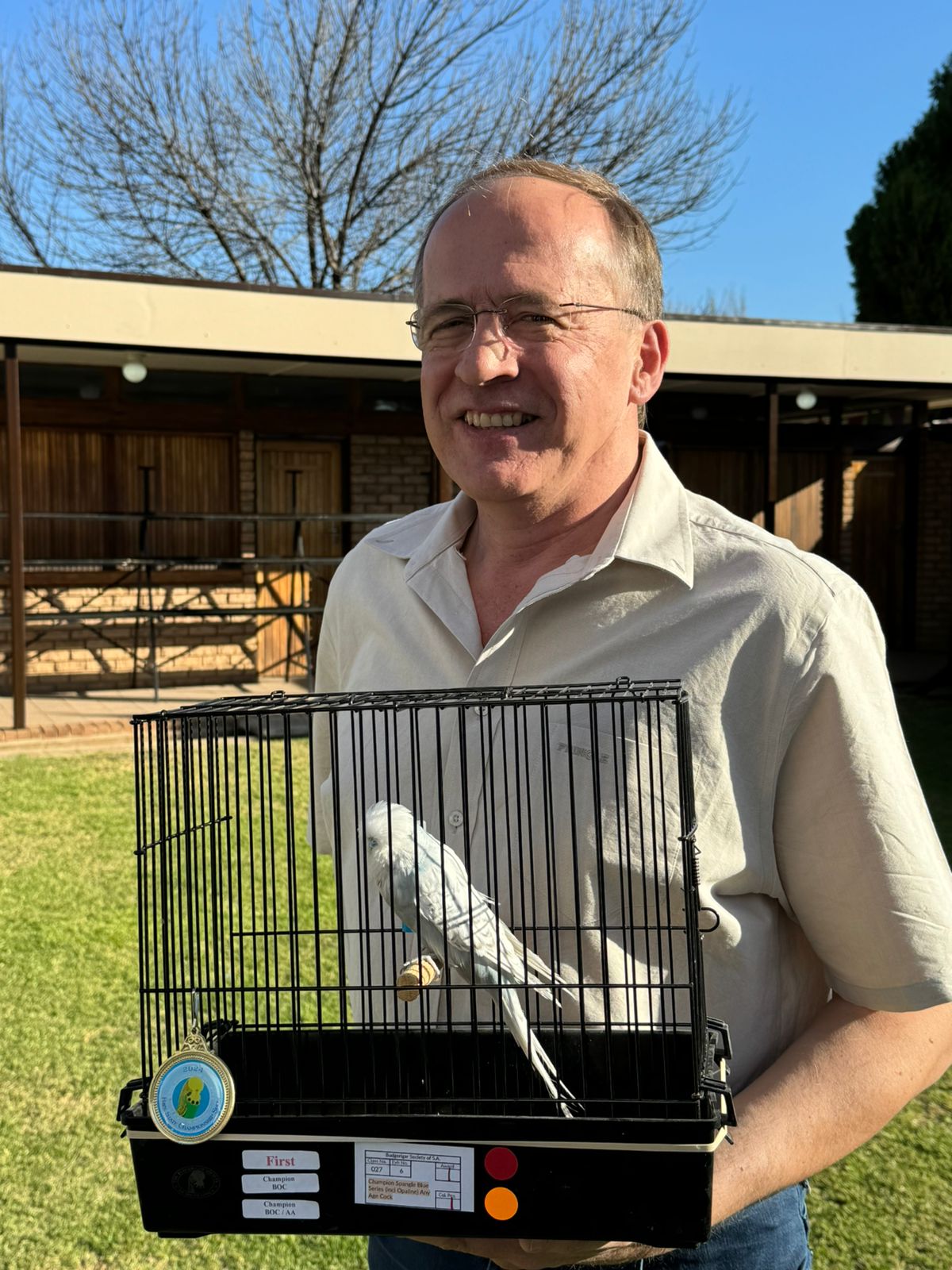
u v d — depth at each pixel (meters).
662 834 1.48
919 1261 3.01
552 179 1.64
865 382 10.80
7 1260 3.07
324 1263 3.12
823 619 1.49
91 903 5.48
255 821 5.77
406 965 1.40
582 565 1.59
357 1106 1.38
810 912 1.53
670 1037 1.42
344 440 12.59
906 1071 1.47
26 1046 4.11
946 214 18.88
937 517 14.66
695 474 14.01
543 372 1.54
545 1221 1.27
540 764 1.56
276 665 12.12
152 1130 1.32
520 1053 1.44
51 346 8.90
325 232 21.73
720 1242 1.57
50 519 11.32
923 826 1.49
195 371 11.44
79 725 9.09
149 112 20.77
